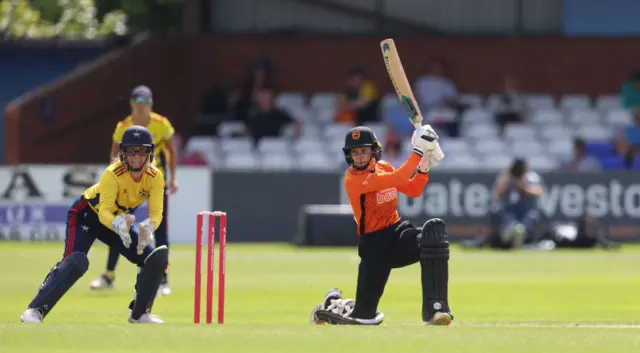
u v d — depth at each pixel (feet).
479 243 291.58
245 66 376.07
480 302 158.61
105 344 89.71
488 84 382.22
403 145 341.21
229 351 86.69
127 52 360.48
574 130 358.02
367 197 110.32
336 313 114.01
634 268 227.61
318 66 378.94
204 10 382.63
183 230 297.94
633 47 382.83
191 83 373.40
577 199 303.68
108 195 112.16
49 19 428.56
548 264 239.09
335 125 353.31
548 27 387.96
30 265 222.89
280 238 301.02
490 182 301.43
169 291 163.94
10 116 348.18
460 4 386.73
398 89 110.83
